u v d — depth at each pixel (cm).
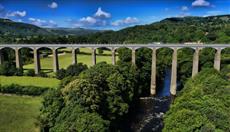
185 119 4291
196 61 10594
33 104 7712
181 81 11688
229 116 4275
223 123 4025
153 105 8906
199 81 7725
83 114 4950
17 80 9869
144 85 10419
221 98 5247
